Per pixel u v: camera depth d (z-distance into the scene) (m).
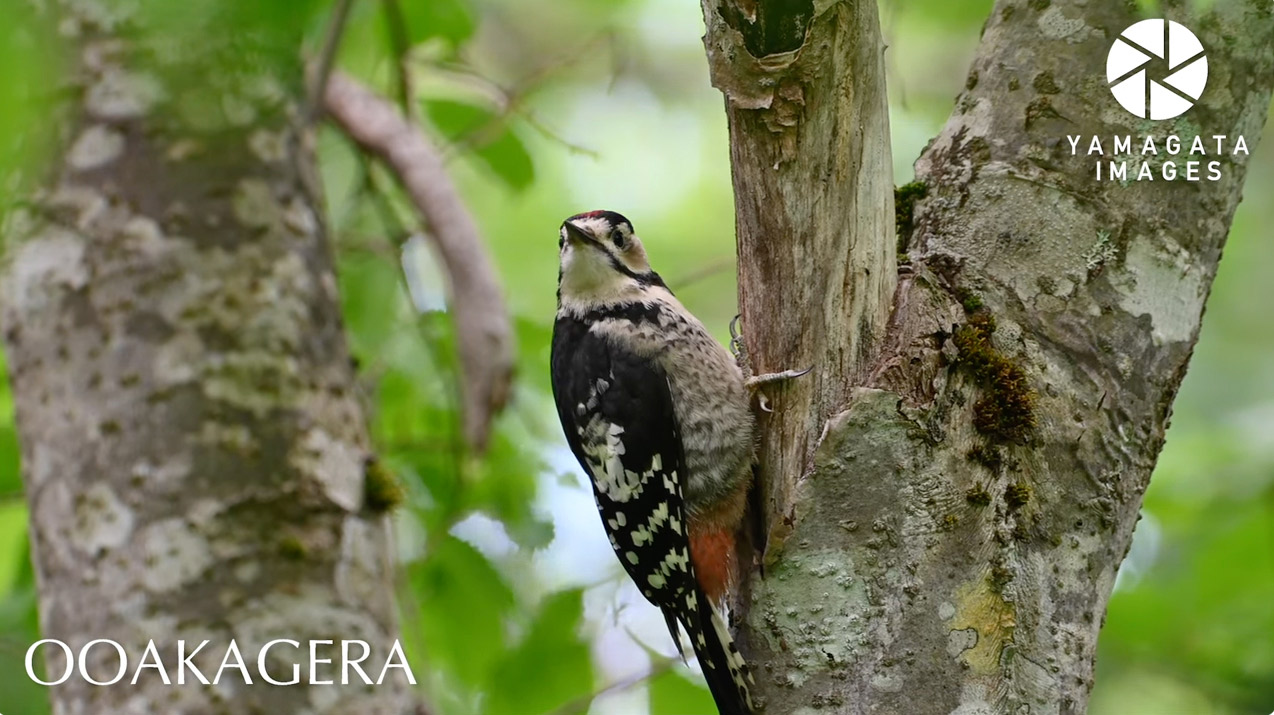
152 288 5.24
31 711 8.12
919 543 6.73
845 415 6.90
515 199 10.43
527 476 9.70
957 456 6.80
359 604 5.23
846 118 7.12
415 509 9.44
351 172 11.02
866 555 6.77
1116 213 7.32
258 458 5.17
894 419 6.85
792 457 7.52
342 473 5.34
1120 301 7.18
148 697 4.91
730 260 10.24
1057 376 6.98
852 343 7.28
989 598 6.61
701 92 16.09
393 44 9.63
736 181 7.49
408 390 9.67
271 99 5.57
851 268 7.27
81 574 5.06
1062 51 7.73
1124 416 7.03
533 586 11.10
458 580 9.38
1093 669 6.81
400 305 9.94
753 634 6.96
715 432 8.30
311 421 5.31
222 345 5.23
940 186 7.74
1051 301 7.14
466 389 8.23
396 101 10.02
